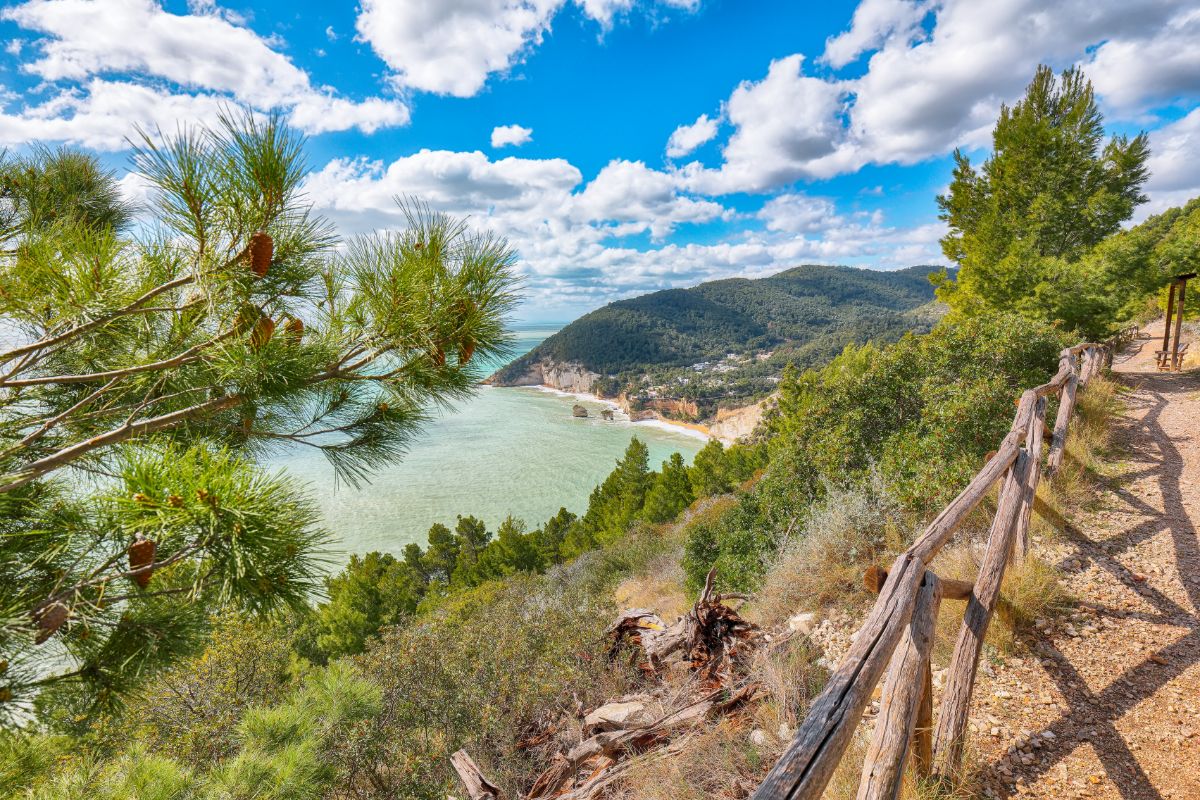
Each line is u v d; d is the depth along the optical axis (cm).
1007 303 1344
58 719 159
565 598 796
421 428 239
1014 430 466
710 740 328
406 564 3909
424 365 219
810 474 779
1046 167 1441
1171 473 576
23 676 144
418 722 539
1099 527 474
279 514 148
